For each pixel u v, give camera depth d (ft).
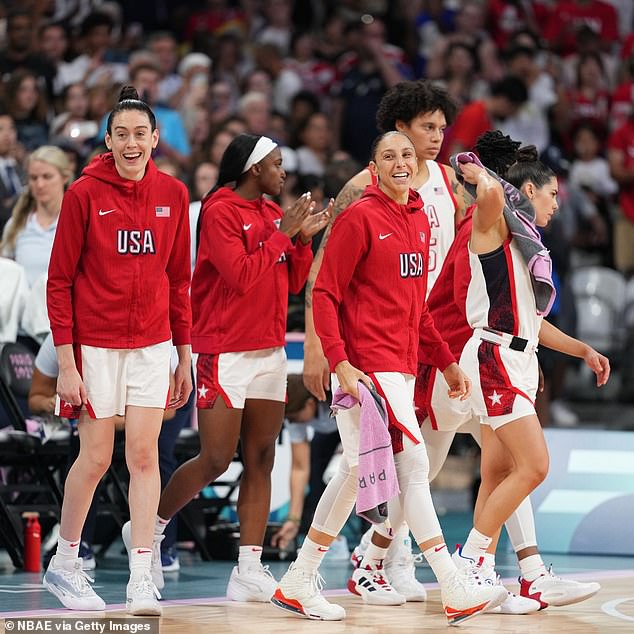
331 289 54.44
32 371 75.00
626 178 132.98
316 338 57.88
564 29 155.63
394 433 53.78
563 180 127.03
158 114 119.96
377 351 54.34
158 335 55.16
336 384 54.34
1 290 75.10
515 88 128.67
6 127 96.84
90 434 54.95
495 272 55.98
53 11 137.90
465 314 57.41
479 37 146.00
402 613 56.24
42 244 79.82
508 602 56.49
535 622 53.93
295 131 126.00
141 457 54.80
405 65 146.20
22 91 108.27
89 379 54.54
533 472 55.47
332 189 89.61
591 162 138.10
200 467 60.70
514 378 55.93
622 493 81.71
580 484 82.53
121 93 56.13
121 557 77.41
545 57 145.38
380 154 55.52
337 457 93.30
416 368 56.03
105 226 54.03
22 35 121.29
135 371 54.90
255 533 60.39
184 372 57.41
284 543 77.61
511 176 60.08
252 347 59.88
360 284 55.11
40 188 79.30
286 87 140.05
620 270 132.16
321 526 54.24
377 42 133.08
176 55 143.54
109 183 54.24
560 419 123.34
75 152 94.17
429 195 64.44
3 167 95.45
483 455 59.21
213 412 59.88
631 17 162.61
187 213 56.18
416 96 62.95
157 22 149.79
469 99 138.62
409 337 55.42
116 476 74.18
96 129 106.01
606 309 124.88
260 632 50.14
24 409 75.56
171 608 56.70
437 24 153.58
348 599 60.54
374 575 59.11
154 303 54.95
